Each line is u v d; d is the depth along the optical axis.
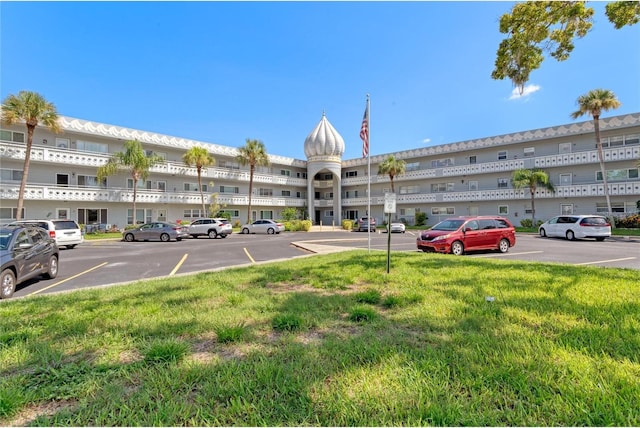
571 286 6.31
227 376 3.05
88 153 29.34
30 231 8.52
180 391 2.88
